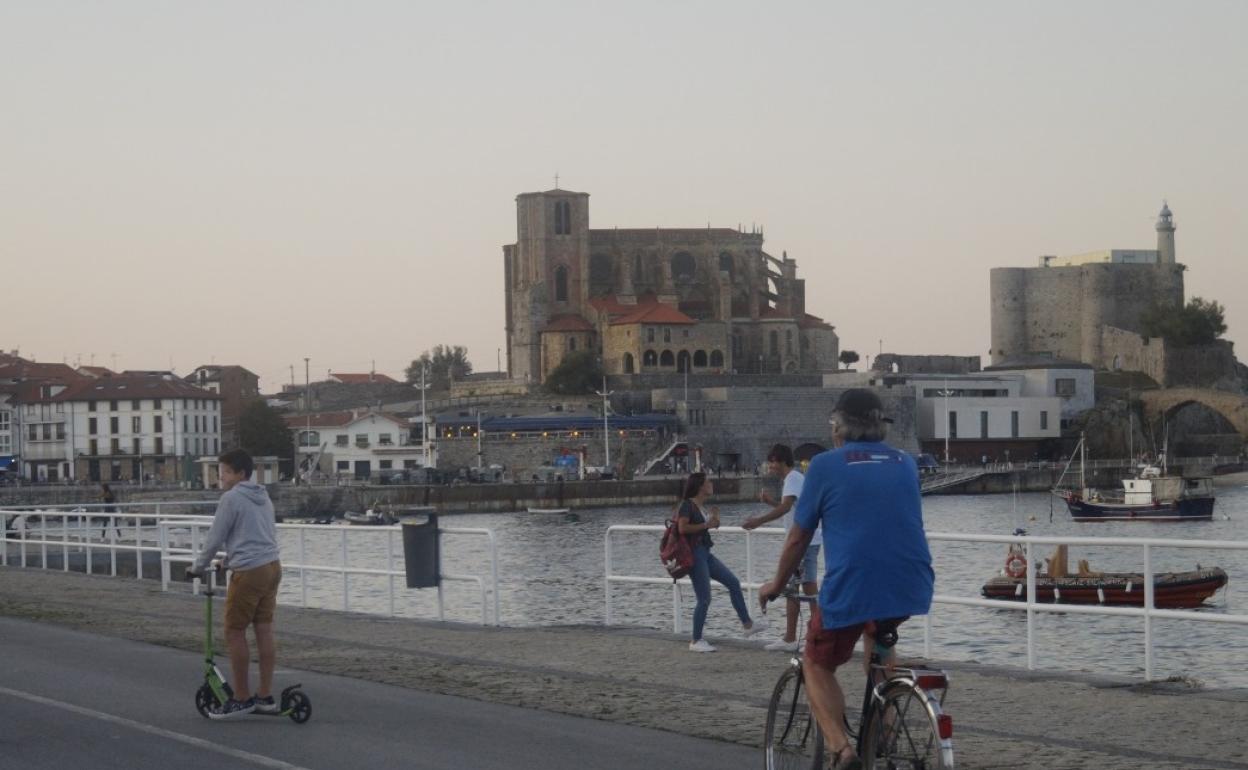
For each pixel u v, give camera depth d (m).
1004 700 20.52
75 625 31.94
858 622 12.55
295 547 117.50
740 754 17.22
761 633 31.61
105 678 23.48
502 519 172.38
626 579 30.03
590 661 25.25
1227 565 76.81
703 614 26.42
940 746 11.56
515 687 22.39
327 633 30.23
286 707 19.28
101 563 57.41
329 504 178.12
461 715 19.98
